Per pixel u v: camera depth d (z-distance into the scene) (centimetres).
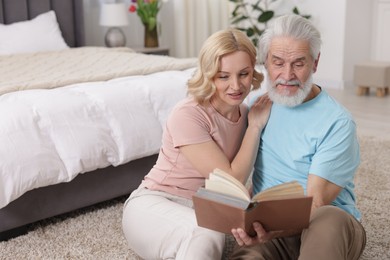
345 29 557
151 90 281
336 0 556
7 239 237
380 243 225
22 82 283
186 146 178
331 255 144
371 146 366
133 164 274
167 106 281
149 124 269
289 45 163
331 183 168
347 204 182
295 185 143
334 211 155
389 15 577
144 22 541
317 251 145
